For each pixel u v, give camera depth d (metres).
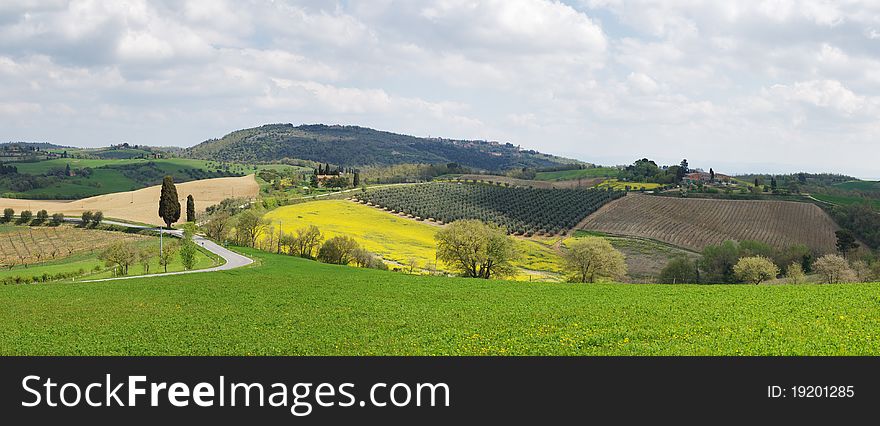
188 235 97.56
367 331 38.00
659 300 45.81
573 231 150.25
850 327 32.47
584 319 38.78
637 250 132.12
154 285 63.59
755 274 94.25
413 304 48.97
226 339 36.88
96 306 51.12
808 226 138.62
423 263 110.75
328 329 39.12
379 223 150.75
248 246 117.06
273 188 199.62
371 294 55.81
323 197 182.12
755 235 137.88
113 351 34.72
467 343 33.53
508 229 149.88
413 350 32.44
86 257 109.62
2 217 143.38
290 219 146.25
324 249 101.62
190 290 59.75
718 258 112.75
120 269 81.62
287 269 80.31
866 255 115.75
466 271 89.69
